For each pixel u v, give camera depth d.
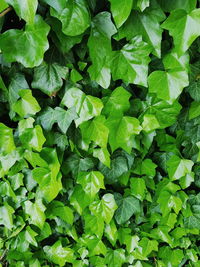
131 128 1.02
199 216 1.30
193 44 0.98
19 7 0.75
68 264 1.33
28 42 0.85
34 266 1.26
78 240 1.27
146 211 1.31
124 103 1.00
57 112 1.00
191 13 0.83
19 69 0.96
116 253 1.29
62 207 1.19
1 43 0.83
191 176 1.19
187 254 1.38
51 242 1.31
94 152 1.08
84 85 1.02
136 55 0.93
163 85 0.97
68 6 0.81
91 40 0.89
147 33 0.91
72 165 1.12
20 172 1.14
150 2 0.88
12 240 1.24
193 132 1.16
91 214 1.19
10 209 1.17
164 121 1.07
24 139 1.00
